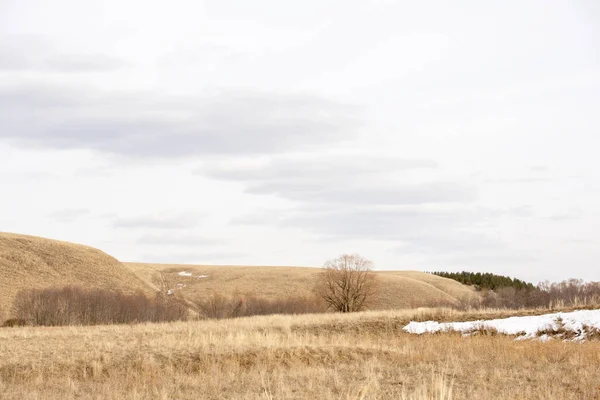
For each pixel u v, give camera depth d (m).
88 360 18.31
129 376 16.86
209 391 14.86
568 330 27.64
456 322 32.94
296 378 16.42
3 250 80.56
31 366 17.64
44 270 78.94
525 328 29.17
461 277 149.88
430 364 18.75
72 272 81.81
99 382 16.33
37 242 87.06
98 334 25.48
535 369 17.88
